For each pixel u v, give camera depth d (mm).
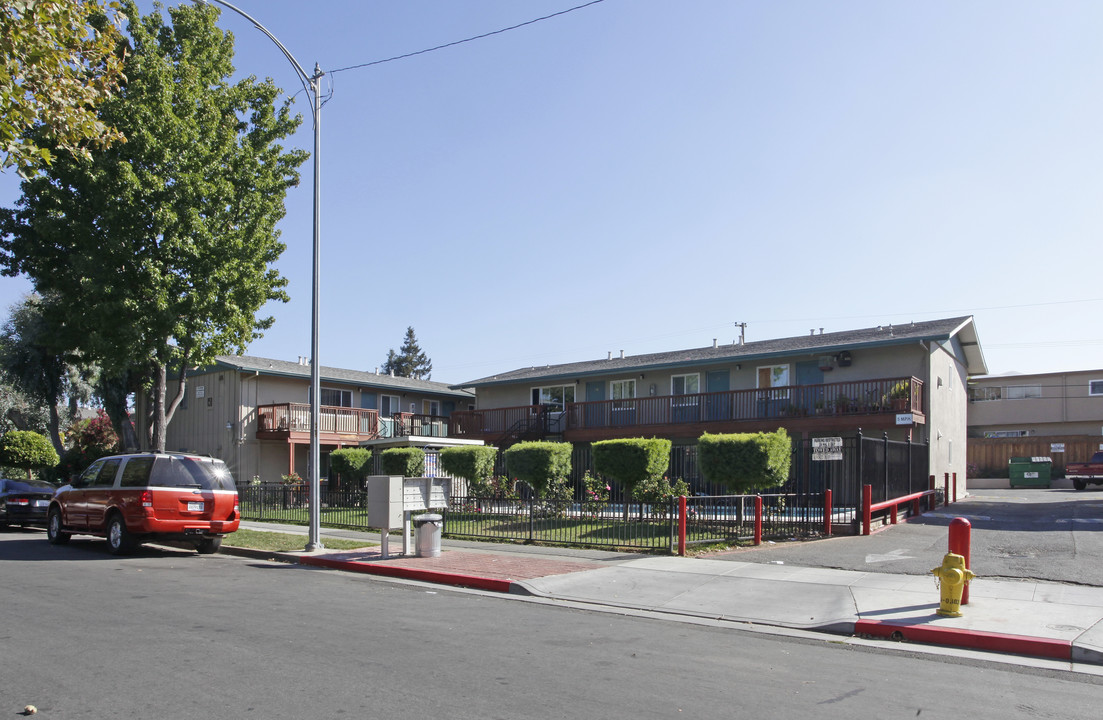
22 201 21547
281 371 33812
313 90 16031
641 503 16172
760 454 15859
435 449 25781
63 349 23203
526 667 6848
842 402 25031
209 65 22188
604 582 11633
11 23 9852
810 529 16547
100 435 34062
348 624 8602
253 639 7707
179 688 6012
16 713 5402
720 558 13594
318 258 16000
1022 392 41938
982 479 38312
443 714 5477
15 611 9039
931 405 25531
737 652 7711
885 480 18469
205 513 15320
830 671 7012
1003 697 6281
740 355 29172
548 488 19578
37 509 20359
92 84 11477
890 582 11133
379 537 17891
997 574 11562
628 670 6832
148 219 20656
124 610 9172
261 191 22812
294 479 27016
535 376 35656
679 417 29734
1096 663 7473
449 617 9258
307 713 5457
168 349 21625
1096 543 14297
